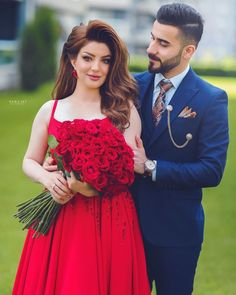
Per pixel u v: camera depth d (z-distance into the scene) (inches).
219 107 130.8
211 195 339.9
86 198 126.7
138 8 2030.0
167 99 133.6
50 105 133.2
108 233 127.3
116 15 2026.3
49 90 743.7
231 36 2527.1
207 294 202.2
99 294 126.3
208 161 129.0
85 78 128.7
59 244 128.5
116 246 127.3
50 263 128.3
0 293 196.5
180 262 136.5
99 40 126.6
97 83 128.7
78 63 128.9
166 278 137.8
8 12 783.7
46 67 745.0
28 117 568.4
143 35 2048.5
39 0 805.2
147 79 136.8
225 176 388.5
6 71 735.7
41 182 127.1
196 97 131.3
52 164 129.7
